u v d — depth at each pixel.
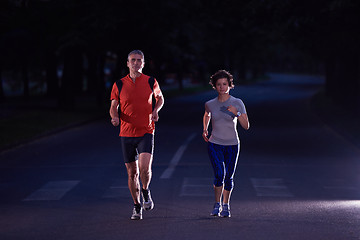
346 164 17.31
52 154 18.95
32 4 33.06
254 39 103.50
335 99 47.75
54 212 9.67
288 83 106.75
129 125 8.41
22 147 20.92
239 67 120.31
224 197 8.96
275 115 37.66
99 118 34.62
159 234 7.65
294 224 8.25
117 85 8.39
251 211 9.55
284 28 29.16
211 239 7.34
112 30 36.31
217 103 8.74
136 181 8.76
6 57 48.06
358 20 25.80
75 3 34.12
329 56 42.31
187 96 64.38
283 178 14.59
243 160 17.92
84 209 9.95
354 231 7.74
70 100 38.56
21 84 71.12
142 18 38.72
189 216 9.02
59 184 13.22
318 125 30.53
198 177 14.20
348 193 12.62
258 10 29.69
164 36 42.81
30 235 7.77
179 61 72.62
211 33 93.31
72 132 26.38
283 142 22.95
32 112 34.00
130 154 8.55
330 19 26.50
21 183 13.45
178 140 22.89
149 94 8.39
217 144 8.76
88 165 16.44
